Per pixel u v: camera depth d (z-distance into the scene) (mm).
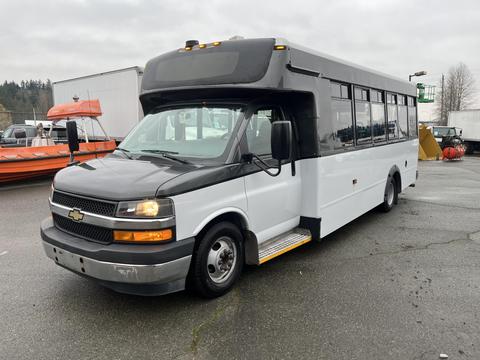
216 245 4320
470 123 31562
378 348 3469
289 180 5254
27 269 5254
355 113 6637
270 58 4656
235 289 4617
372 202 7590
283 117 5230
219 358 3320
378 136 7699
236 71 4625
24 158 11992
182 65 5039
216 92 4793
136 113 14977
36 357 3328
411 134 9883
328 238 6773
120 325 3828
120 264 3557
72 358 3320
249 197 4520
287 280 4914
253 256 4754
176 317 3973
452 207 9375
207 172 4027
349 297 4461
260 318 3971
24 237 6809
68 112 13883
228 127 4551
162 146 4770
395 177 8984
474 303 4332
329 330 3760
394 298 4441
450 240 6680
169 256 3631
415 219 8148
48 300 4340
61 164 12844
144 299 4348
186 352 3406
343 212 6312
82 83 17062
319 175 5441
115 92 15617
